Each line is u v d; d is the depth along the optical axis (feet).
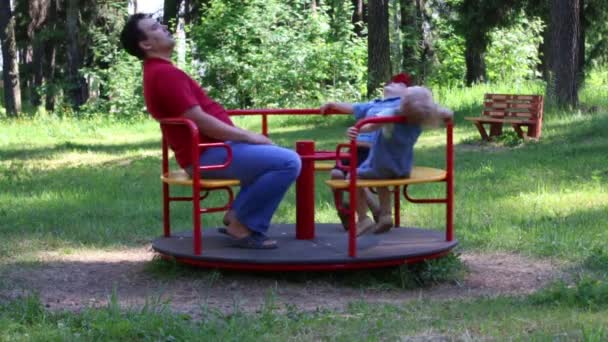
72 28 119.34
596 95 82.69
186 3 129.18
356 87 102.47
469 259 26.35
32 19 136.67
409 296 21.74
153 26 23.36
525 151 55.67
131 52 23.62
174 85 22.75
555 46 73.05
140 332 16.67
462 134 69.15
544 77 128.77
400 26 119.34
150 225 32.40
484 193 38.42
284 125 84.84
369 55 92.89
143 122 94.32
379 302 20.45
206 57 103.45
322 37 106.42
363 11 135.23
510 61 118.93
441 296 21.58
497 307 18.95
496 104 63.05
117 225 32.37
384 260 22.34
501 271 24.63
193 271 23.67
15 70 115.44
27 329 17.26
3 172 50.80
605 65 120.98
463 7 103.04
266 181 22.97
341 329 16.93
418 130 22.88
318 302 20.65
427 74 117.70
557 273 24.16
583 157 49.88
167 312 18.06
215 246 23.88
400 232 25.98
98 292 21.94
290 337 16.47
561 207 34.42
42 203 38.17
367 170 23.07
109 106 104.01
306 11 108.17
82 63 121.70
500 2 99.71
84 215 34.78
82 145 71.36
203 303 20.35
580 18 102.12
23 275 24.16
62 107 107.04
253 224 23.27
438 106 22.86
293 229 26.78
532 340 15.49
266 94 100.78
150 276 23.85
